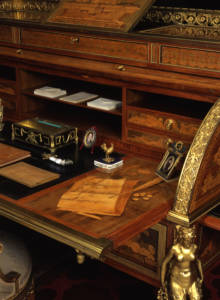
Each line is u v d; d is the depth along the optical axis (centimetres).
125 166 202
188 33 210
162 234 201
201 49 183
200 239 202
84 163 204
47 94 243
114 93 254
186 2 228
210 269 220
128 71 206
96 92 255
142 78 202
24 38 239
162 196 177
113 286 227
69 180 188
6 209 169
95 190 179
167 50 192
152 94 228
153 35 197
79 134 239
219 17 220
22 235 221
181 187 166
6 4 281
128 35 201
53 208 168
